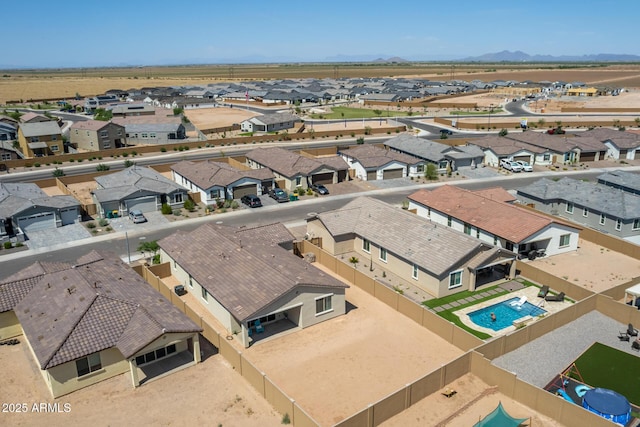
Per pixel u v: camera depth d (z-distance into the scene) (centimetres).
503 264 4872
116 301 3431
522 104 18150
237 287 3844
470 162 8975
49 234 5834
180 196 6775
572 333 3788
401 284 4619
